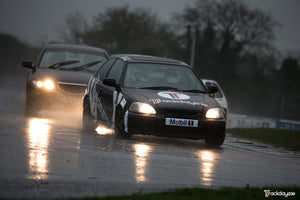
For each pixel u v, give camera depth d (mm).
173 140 38375
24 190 19125
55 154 26391
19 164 23312
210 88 39344
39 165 23469
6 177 20875
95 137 35000
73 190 19500
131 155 28062
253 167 28625
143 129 34562
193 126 34969
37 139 30984
